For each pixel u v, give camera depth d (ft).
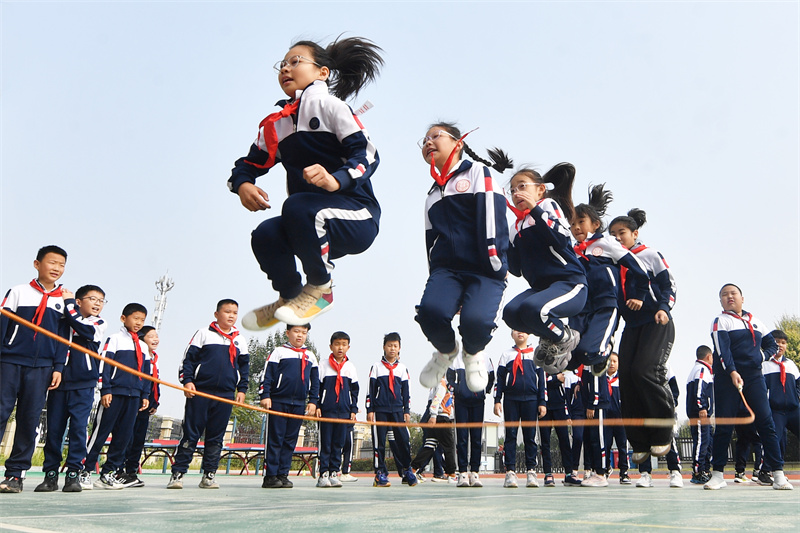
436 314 9.38
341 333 24.99
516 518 8.13
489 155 12.16
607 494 16.78
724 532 6.41
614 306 13.12
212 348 20.15
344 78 10.18
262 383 22.22
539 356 11.66
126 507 10.02
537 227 11.38
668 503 11.94
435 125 10.59
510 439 23.67
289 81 9.36
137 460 22.06
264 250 8.77
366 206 8.86
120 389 19.62
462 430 23.90
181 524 6.94
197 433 19.83
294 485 25.95
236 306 20.75
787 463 56.18
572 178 14.02
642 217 17.11
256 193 9.29
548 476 24.90
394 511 9.37
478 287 9.65
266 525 6.95
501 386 24.11
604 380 25.81
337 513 8.85
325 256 8.41
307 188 9.06
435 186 10.48
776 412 23.59
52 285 16.15
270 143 9.06
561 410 25.16
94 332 17.10
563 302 10.79
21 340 15.26
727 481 30.17
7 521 7.06
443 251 10.05
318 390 23.40
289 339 23.06
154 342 23.85
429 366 10.33
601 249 13.53
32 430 15.48
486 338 9.39
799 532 6.50
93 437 19.27
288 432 22.24
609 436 27.20
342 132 8.77
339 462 23.88
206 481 20.01
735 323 19.34
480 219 9.73
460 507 10.43
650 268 13.38
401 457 25.09
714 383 19.65
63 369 16.72
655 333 13.06
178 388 7.70
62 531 5.98
